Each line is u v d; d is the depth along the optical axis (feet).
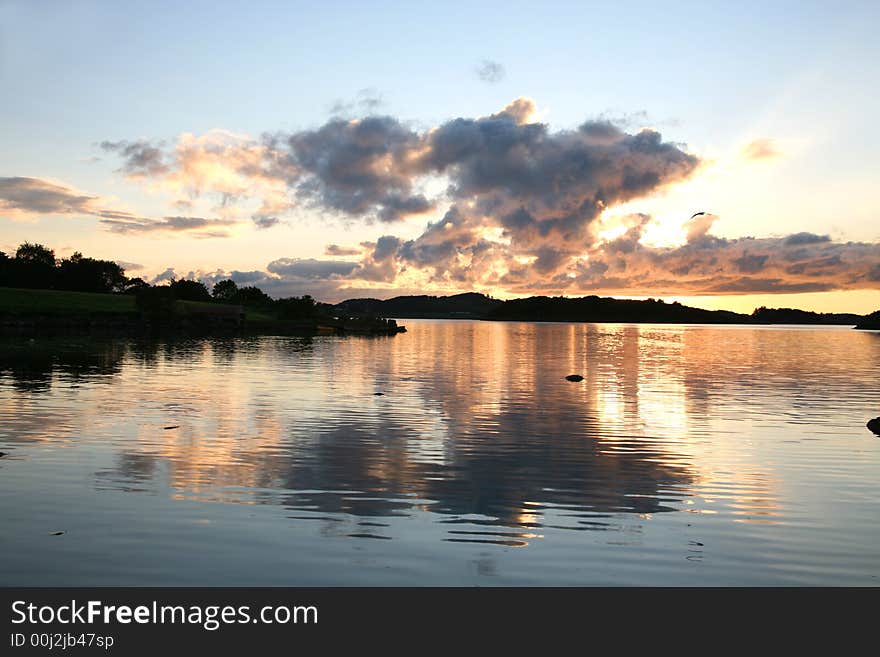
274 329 370.12
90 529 36.35
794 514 40.93
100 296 409.69
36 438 59.52
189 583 30.40
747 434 67.46
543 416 77.71
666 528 38.09
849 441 64.08
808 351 238.07
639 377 129.08
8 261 490.08
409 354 192.03
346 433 64.80
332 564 32.42
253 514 39.29
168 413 74.49
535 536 36.55
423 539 35.76
